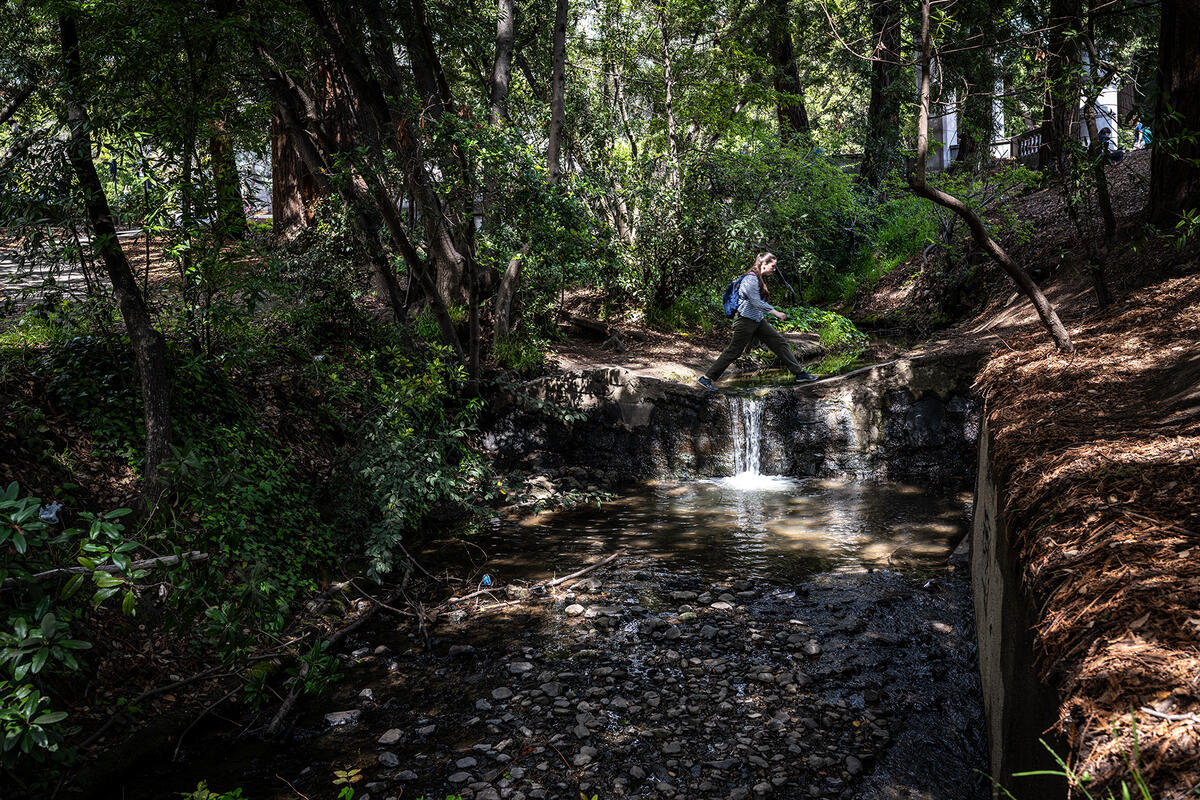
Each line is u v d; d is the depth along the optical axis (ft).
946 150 68.13
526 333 36.06
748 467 31.35
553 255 29.30
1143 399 13.52
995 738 10.51
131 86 19.75
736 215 44.11
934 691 14.37
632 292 44.42
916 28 18.61
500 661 16.21
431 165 26.84
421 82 29.76
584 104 48.29
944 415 28.78
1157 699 5.46
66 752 11.39
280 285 25.03
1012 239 38.37
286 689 15.30
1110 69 18.75
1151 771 4.90
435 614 18.76
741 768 12.21
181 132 19.30
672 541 23.54
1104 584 7.10
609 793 11.69
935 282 41.75
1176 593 6.56
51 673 13.16
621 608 18.58
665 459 31.63
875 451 29.73
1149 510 8.29
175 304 21.80
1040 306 18.25
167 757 13.08
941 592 18.80
